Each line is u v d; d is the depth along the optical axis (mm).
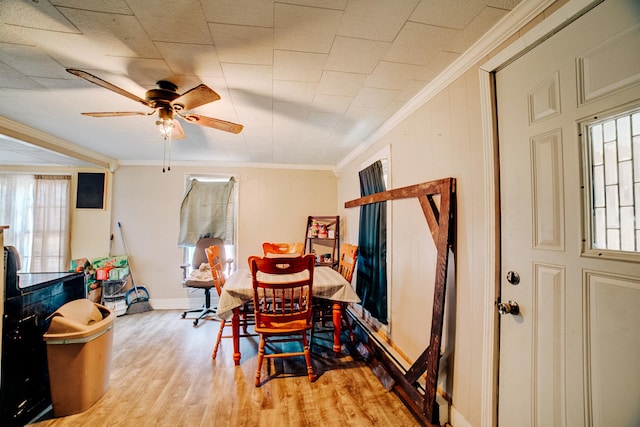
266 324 2061
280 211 4305
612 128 888
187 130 2705
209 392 1938
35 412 1715
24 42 1343
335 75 1684
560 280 1026
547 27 1058
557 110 1041
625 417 835
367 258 3002
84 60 1505
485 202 1353
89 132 2748
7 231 3699
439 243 1657
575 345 973
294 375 2166
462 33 1303
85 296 2244
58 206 3807
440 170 1746
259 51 1438
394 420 1675
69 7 1118
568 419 986
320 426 1620
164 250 3994
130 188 3957
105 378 1898
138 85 1779
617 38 860
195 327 3197
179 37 1321
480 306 1394
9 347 1563
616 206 877
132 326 3229
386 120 2449
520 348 1178
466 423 1470
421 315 1960
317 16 1186
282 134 2848
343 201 4168
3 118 2369
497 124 1318
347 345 2711
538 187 1114
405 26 1253
